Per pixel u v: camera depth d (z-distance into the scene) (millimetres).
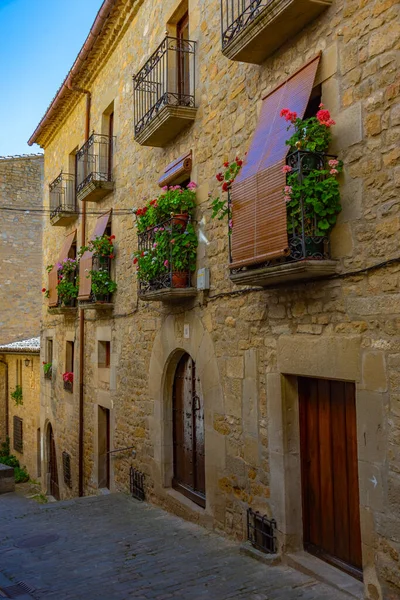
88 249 9562
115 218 9484
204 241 6301
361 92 4004
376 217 3861
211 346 6094
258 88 5332
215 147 6121
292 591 4164
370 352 3883
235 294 5641
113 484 9141
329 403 4578
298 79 4625
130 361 8586
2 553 5695
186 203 6461
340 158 4184
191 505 6617
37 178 20453
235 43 5051
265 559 4824
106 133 10281
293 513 4820
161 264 6629
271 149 4652
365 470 3896
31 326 19828
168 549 5504
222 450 5855
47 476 13781
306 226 4227
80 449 10742
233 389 5660
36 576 4855
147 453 7871
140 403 8156
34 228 20234
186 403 7125
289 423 4883
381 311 3805
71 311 11812
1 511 8641
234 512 5617
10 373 18078
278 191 4355
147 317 7973
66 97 12000
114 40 9406
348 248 4102
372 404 3854
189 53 6828
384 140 3805
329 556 4547
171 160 7273
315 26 4516
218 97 6086
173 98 7129
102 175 9891
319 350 4387
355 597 3957
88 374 10680
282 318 4887
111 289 9250
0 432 18281
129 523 6727
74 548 5746
